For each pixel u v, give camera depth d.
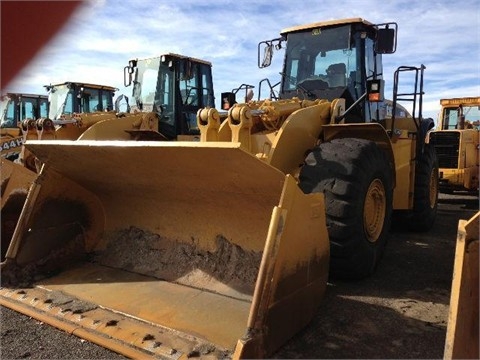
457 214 7.71
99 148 2.97
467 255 1.89
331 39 5.02
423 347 2.71
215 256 3.44
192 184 3.20
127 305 3.04
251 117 3.70
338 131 4.21
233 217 3.36
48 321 2.88
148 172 3.22
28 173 4.21
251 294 3.11
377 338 2.82
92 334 2.69
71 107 10.56
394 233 6.01
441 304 3.39
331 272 3.74
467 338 1.92
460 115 10.27
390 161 4.32
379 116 5.34
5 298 3.23
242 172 2.72
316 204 2.91
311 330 2.90
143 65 7.98
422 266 4.39
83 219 3.99
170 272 3.53
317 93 4.98
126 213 3.98
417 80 5.32
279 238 2.50
